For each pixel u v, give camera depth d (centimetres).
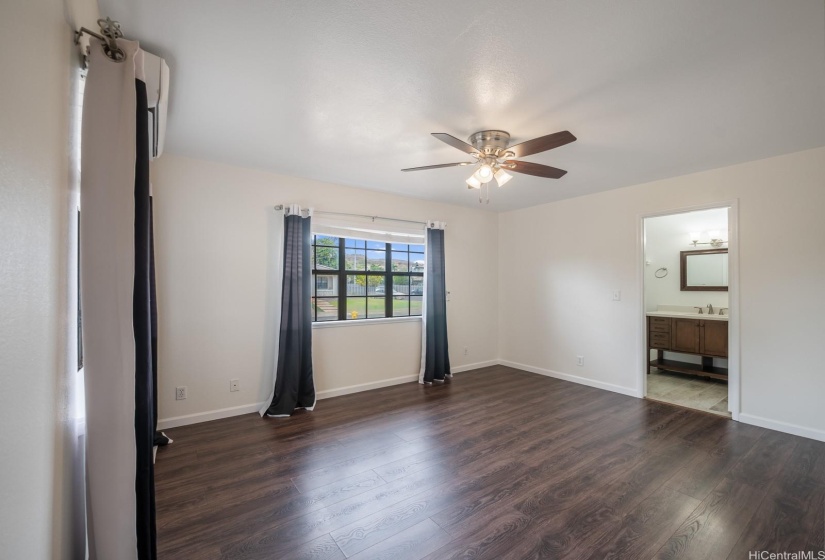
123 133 119
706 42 158
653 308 548
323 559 163
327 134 257
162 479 228
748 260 317
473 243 518
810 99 206
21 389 70
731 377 328
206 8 138
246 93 202
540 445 277
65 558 105
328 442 282
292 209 345
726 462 250
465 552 168
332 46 162
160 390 300
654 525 186
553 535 179
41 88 80
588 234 438
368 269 437
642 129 246
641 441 284
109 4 136
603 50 164
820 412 284
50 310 89
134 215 124
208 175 320
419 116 228
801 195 290
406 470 240
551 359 479
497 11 140
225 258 328
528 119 231
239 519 190
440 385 439
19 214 68
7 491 64
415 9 139
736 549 170
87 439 116
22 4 68
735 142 271
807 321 289
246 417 331
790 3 135
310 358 359
